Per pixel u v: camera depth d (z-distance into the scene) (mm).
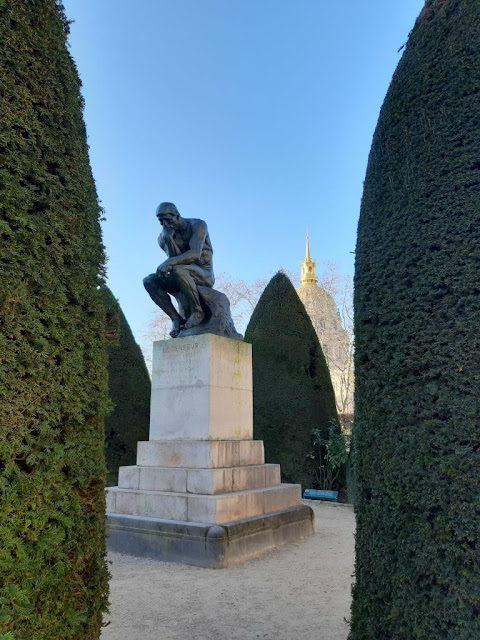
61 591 2889
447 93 3689
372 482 3600
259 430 13961
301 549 7508
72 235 3357
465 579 2930
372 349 3768
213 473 7293
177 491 7535
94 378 3396
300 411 13938
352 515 11016
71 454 3098
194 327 8844
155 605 5164
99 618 3205
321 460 13828
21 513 2717
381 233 3883
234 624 4672
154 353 8719
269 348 14609
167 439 8211
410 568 3225
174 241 9055
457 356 3193
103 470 3367
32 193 3115
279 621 4738
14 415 2748
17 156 3041
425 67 3879
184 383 8250
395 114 4004
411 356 3434
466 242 3334
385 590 3373
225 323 8992
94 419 3361
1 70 3057
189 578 6062
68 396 3096
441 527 3084
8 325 2797
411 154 3787
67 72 3592
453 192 3477
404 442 3367
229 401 8352
